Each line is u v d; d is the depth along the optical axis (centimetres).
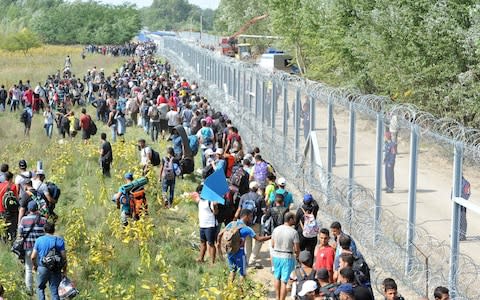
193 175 2412
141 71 5488
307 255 1155
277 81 2370
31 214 1396
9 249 1614
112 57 9556
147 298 1383
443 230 1281
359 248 1502
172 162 2000
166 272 1393
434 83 2647
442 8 2555
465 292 1195
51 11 14275
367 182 1579
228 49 8812
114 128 3189
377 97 1603
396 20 2691
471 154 1228
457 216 1221
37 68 7562
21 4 16875
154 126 3086
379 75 2817
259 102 2683
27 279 1398
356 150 1616
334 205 1684
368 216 1491
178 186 2239
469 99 2455
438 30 2553
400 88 2730
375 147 1536
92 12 13762
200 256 1578
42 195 1680
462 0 2547
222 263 1551
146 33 16388
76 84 4653
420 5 2656
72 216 1750
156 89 3725
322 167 1792
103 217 1864
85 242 1599
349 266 1067
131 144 2658
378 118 1473
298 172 2019
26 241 1384
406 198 1398
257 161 1777
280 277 1317
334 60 3559
